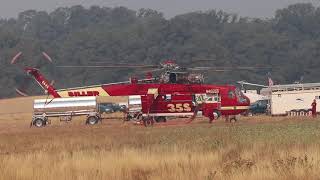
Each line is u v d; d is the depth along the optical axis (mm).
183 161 81375
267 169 69000
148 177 69938
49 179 68875
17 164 80438
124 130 162125
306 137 112312
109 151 96812
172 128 161875
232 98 198625
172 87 196875
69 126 198625
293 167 69625
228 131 136750
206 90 198500
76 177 69188
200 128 154250
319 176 65688
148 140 120812
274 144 100688
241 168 70875
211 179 66125
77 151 99562
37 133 161250
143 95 196250
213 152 92000
